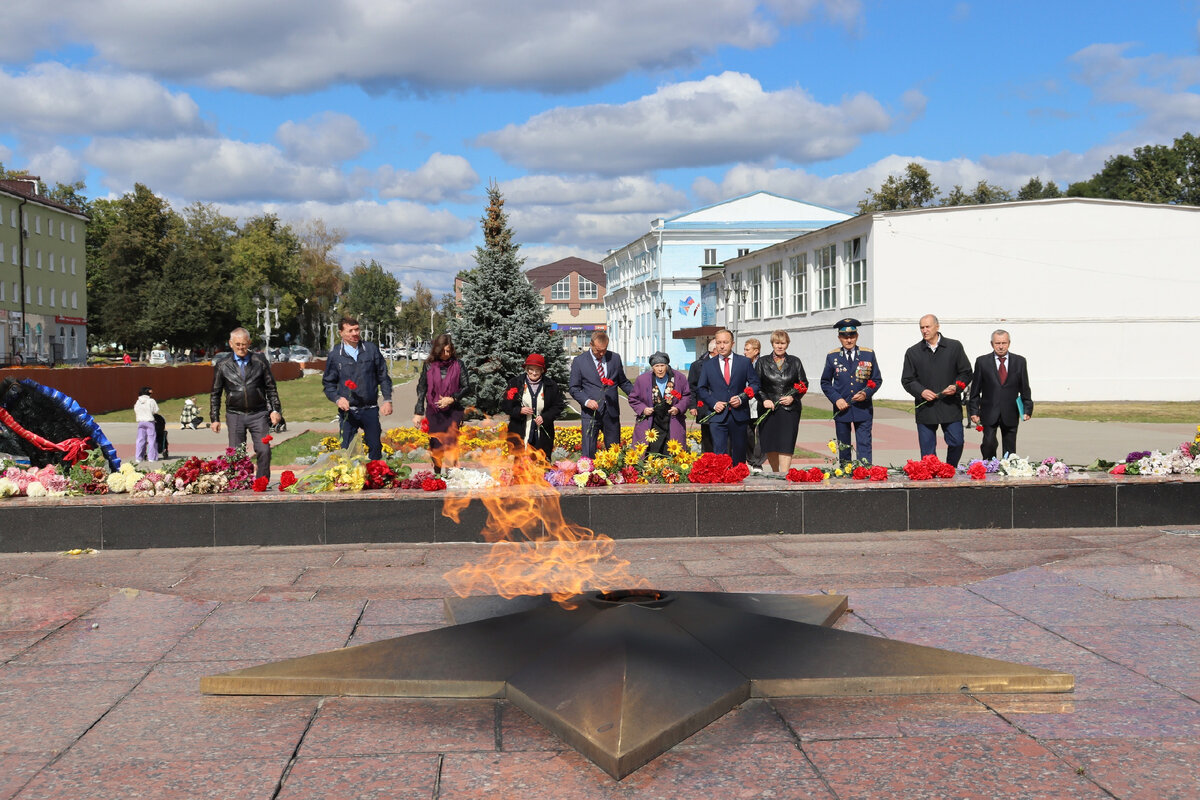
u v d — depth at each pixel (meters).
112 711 4.12
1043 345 34.75
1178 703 4.13
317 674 4.30
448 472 8.85
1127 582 6.42
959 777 3.40
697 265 73.94
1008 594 6.12
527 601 5.44
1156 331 34.88
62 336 76.88
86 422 9.95
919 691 4.22
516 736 3.80
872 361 11.20
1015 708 4.07
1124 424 23.27
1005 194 69.75
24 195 69.06
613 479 8.77
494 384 26.00
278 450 17.98
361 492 8.37
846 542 8.17
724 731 3.82
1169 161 67.75
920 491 8.64
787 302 44.56
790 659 4.35
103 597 6.23
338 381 10.91
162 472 8.40
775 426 11.31
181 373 41.88
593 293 124.62
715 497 8.46
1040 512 8.73
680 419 11.43
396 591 6.40
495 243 27.39
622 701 3.75
